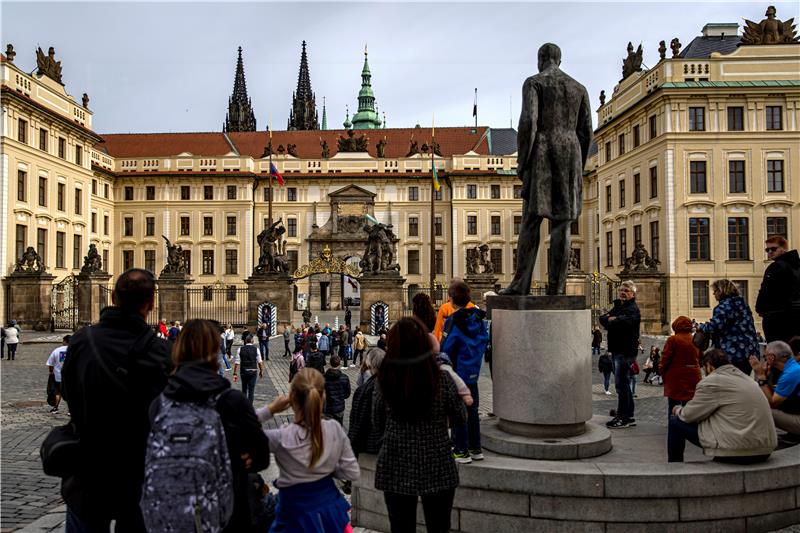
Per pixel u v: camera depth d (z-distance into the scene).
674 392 9.35
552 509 7.10
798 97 44.22
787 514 7.36
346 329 29.38
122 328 4.96
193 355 4.59
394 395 5.39
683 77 44.94
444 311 9.28
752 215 44.47
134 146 80.38
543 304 8.35
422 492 5.38
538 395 8.23
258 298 43.34
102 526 5.03
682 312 44.34
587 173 74.62
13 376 24.20
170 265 44.47
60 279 55.72
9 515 8.73
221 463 4.41
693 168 44.88
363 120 117.19
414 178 78.81
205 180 76.19
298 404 5.34
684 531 7.02
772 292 9.91
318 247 77.50
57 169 55.72
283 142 84.12
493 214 77.44
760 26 45.31
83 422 4.79
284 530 5.29
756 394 7.45
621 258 53.59
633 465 7.34
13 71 49.53
